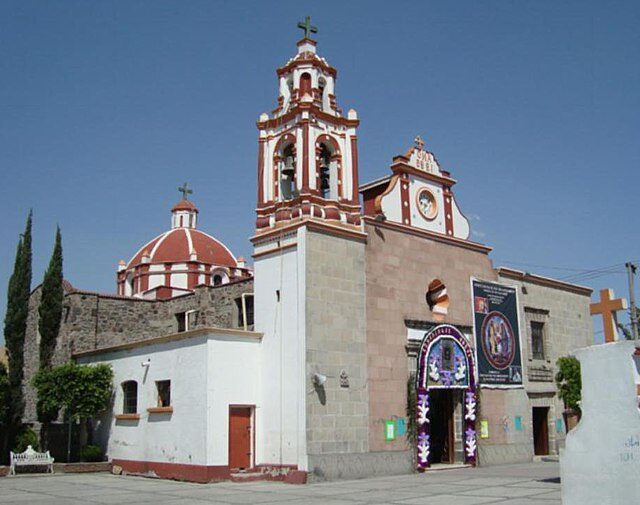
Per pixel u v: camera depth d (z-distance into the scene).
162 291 41.19
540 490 17.02
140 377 24.50
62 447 27.80
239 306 29.05
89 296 31.00
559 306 32.66
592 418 8.51
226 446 21.22
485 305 28.28
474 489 17.70
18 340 28.86
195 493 17.83
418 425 23.81
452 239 27.50
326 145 24.80
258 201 24.64
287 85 25.75
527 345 30.20
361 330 23.00
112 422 25.69
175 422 22.31
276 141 24.98
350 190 24.44
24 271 29.80
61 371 25.56
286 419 21.41
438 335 25.27
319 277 22.16
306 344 21.27
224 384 21.58
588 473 8.42
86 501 16.23
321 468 20.70
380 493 17.20
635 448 8.09
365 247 23.94
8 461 26.78
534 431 30.78
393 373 23.67
